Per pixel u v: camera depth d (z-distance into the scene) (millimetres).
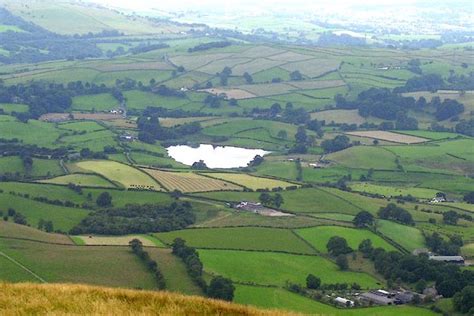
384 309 167625
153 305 73562
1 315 68375
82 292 76438
